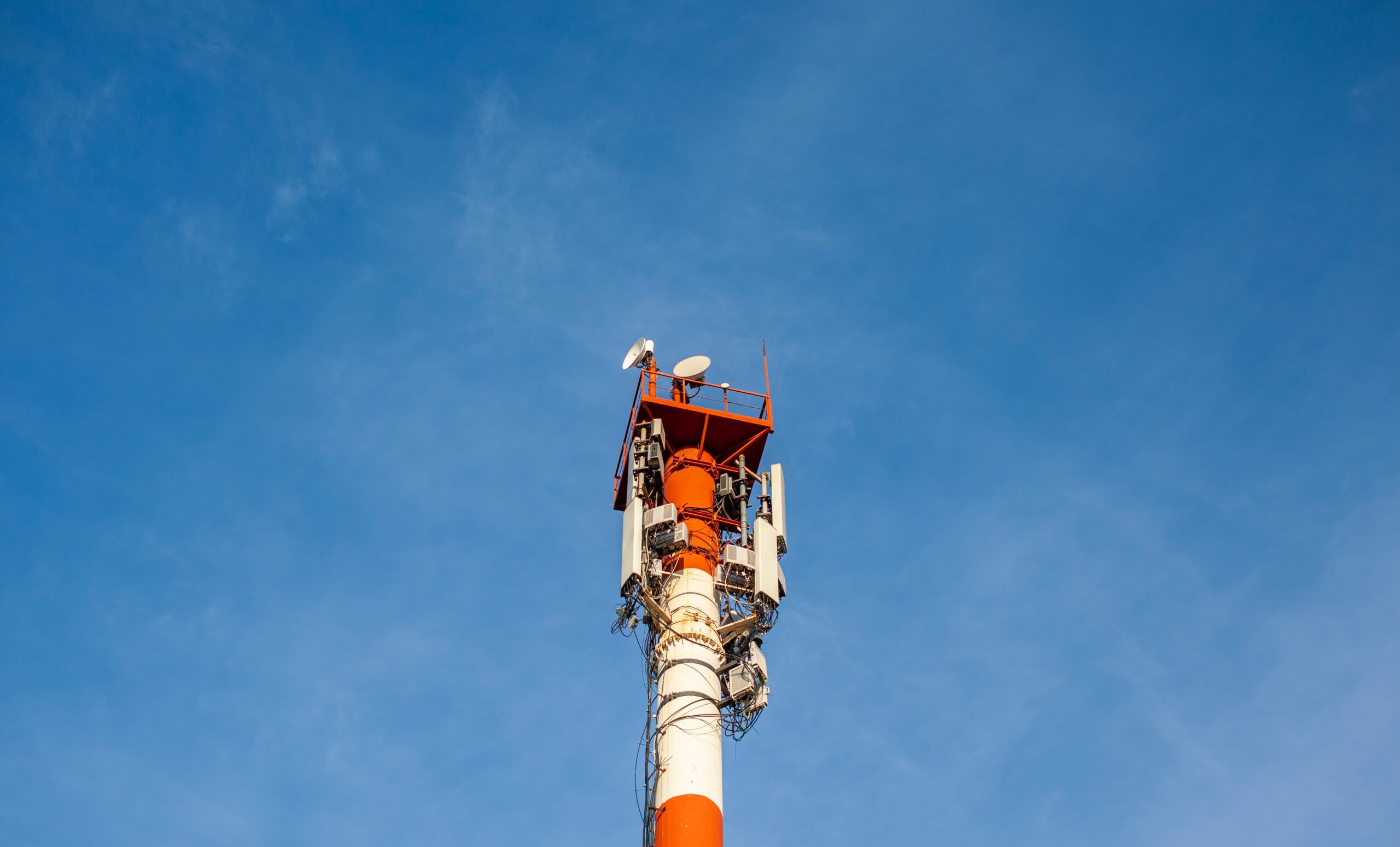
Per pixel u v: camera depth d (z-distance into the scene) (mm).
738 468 48906
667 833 39531
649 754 41719
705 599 44562
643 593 43688
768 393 51281
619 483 50625
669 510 45719
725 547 45781
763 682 44281
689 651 43188
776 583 45094
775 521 47312
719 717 42344
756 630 44812
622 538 45531
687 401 51031
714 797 40438
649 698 42938
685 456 48938
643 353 51406
